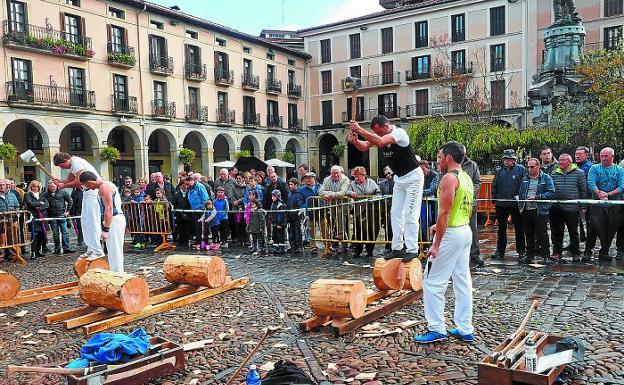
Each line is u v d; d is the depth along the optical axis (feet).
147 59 102.47
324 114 148.25
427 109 132.16
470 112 89.97
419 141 74.84
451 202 14.99
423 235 28.99
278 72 138.62
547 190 26.30
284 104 141.08
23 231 35.47
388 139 19.02
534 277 24.04
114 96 96.12
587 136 52.06
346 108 144.15
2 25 79.15
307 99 149.79
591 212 26.68
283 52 140.26
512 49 121.49
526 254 27.73
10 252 36.11
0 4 79.05
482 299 20.52
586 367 13.34
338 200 32.07
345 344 16.16
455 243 15.33
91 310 20.52
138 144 101.45
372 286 23.84
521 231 27.96
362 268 28.48
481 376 12.16
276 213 34.35
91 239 25.12
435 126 70.85
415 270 21.02
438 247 15.25
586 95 53.72
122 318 19.04
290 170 137.39
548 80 53.36
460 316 15.80
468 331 15.75
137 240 39.55
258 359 15.10
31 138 91.61
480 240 37.63
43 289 24.62
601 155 26.58
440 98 123.65
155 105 104.37
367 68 140.77
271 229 37.06
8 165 87.40
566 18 52.31
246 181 40.45
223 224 38.37
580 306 18.86
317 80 148.56
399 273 20.33
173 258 23.35
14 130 89.25
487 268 26.45
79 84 90.79
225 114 120.67
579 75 52.80
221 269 23.43
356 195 31.35
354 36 142.82
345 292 17.06
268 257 33.22
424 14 131.85
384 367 14.19
